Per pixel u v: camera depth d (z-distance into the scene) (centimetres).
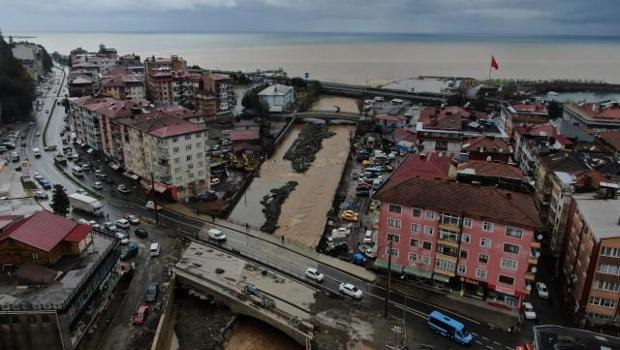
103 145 16475
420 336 7756
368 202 13825
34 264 7788
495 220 8094
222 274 9444
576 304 8356
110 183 14350
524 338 7775
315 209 13625
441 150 14812
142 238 10894
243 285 9062
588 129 16788
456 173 10112
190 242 10819
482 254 8425
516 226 7981
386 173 16088
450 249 8700
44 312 6819
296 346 8069
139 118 14200
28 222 8181
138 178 14438
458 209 8425
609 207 8912
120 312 8281
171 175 12988
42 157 16812
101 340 7588
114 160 15862
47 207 12244
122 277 9275
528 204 8462
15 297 7106
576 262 8681
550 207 10956
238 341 8219
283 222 12688
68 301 6962
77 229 8444
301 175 16575
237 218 12706
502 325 8056
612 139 15138
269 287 9062
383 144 19488
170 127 13088
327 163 17938
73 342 7119
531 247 7969
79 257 8262
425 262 9031
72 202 12381
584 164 11288
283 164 17750
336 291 9006
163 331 7869
